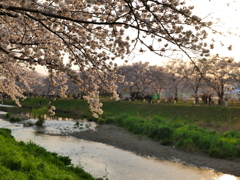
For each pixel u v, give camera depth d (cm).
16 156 870
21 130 2325
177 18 410
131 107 3978
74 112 4309
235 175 1137
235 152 1414
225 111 2730
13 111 4381
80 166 1225
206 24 345
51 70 441
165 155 1502
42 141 1852
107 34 491
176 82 4750
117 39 480
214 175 1137
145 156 1483
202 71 359
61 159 1202
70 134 2205
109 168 1217
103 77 492
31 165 824
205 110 2928
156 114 3294
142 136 2070
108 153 1536
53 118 3509
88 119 3366
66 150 1578
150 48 391
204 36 383
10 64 696
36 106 5375
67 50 585
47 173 800
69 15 390
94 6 476
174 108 3294
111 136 2114
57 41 600
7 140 1276
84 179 910
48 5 375
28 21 499
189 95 5416
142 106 3831
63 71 418
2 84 953
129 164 1301
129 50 484
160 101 5150
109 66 501
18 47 489
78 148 1652
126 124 2622
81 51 483
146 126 2205
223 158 1398
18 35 584
